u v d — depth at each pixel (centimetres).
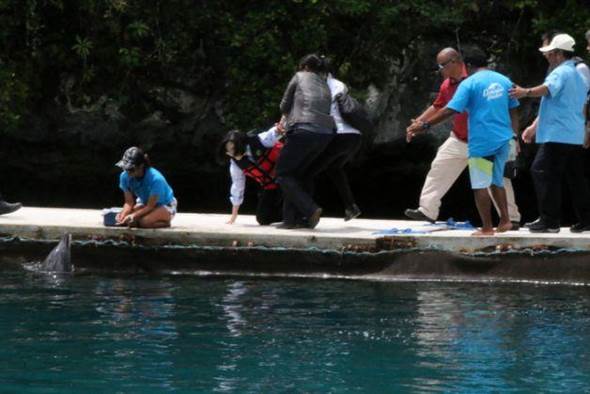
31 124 2561
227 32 2505
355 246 1636
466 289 1528
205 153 2591
